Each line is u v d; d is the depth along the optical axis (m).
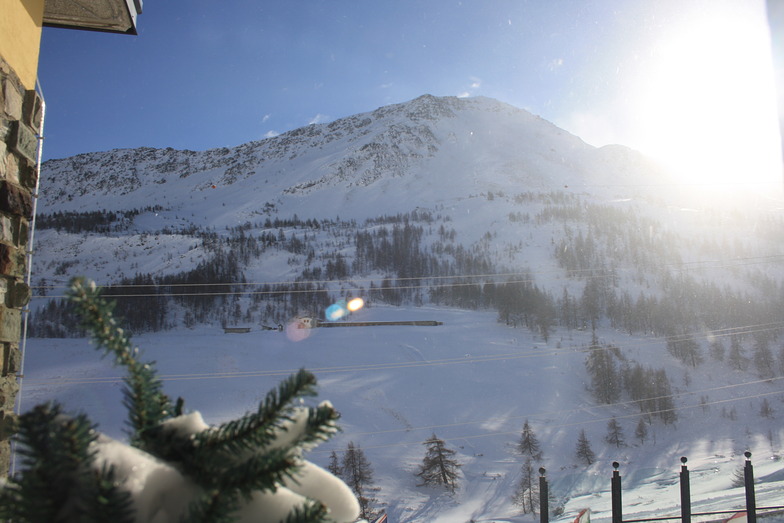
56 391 39.12
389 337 72.62
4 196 2.86
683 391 55.94
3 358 2.88
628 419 49.12
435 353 66.25
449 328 77.88
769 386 55.69
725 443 43.31
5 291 2.92
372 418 47.34
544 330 72.25
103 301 0.87
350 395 51.69
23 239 3.10
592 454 39.69
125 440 0.90
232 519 0.73
